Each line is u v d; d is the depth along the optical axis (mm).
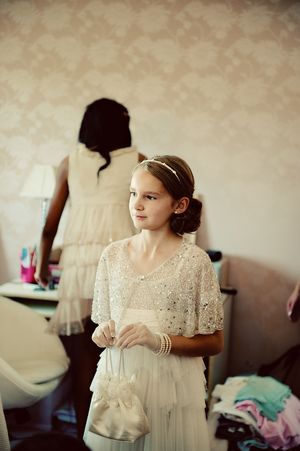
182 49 3197
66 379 2871
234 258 3244
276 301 3213
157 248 1547
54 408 2836
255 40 3119
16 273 3506
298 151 3125
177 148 3256
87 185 2402
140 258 1560
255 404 2449
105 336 1457
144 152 3295
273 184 3166
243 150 3184
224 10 3137
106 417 1429
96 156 2396
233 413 2426
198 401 1561
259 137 3158
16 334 2504
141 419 1427
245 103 3156
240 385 2672
